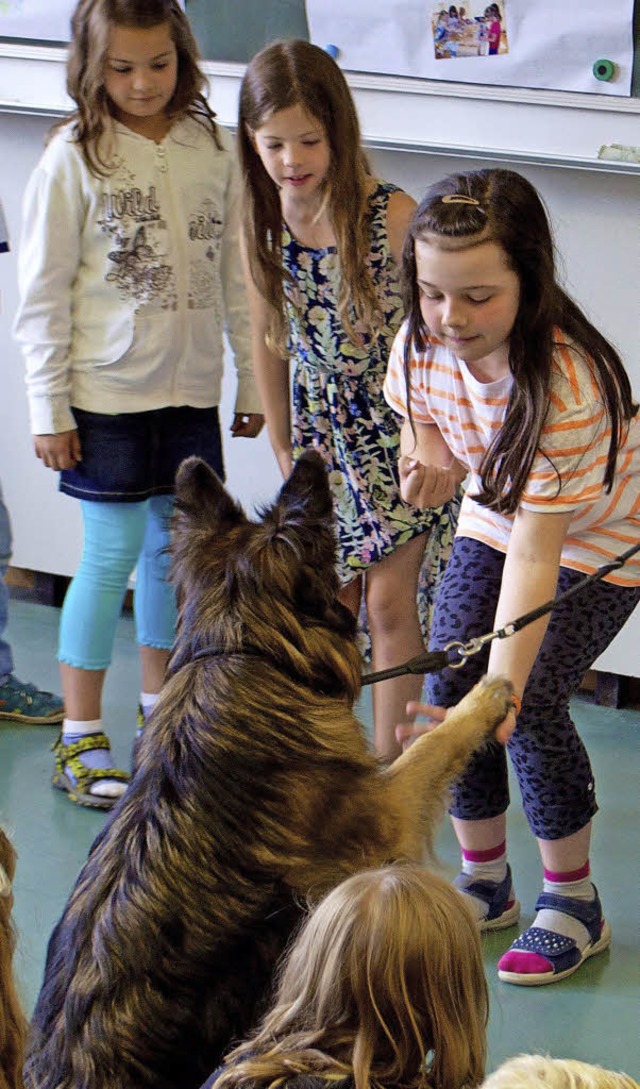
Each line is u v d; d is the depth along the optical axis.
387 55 3.84
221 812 1.97
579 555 2.57
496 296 2.11
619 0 3.53
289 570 2.13
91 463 3.44
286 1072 1.42
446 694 2.71
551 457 2.22
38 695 4.03
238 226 3.56
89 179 3.26
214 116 3.46
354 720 2.20
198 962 1.89
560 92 3.68
